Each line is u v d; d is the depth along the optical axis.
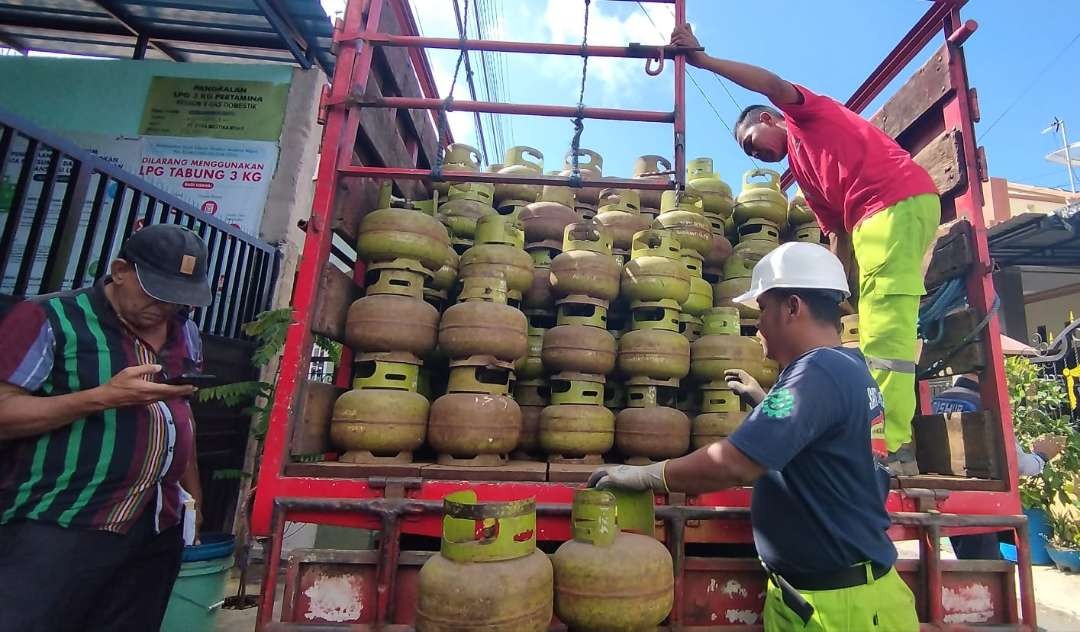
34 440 1.60
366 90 2.42
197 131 5.54
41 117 5.60
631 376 2.60
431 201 3.10
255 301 4.78
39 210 2.81
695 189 3.49
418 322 2.30
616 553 1.54
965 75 2.46
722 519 1.83
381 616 1.65
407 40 2.27
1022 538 1.92
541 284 2.91
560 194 3.45
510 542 1.49
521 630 1.40
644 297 2.73
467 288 2.43
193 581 2.57
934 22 2.60
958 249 2.37
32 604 1.55
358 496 1.80
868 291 2.28
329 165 2.16
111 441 1.67
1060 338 7.05
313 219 2.09
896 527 1.89
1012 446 2.09
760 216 3.54
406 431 2.12
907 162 2.29
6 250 2.65
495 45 2.25
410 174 2.15
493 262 2.57
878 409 1.59
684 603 1.80
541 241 3.18
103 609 1.84
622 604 1.49
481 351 2.27
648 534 1.71
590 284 2.59
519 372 2.75
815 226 3.70
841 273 1.69
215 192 5.42
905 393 2.11
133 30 5.96
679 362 2.54
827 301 1.67
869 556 1.49
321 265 2.10
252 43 6.10
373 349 2.27
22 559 1.56
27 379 1.55
